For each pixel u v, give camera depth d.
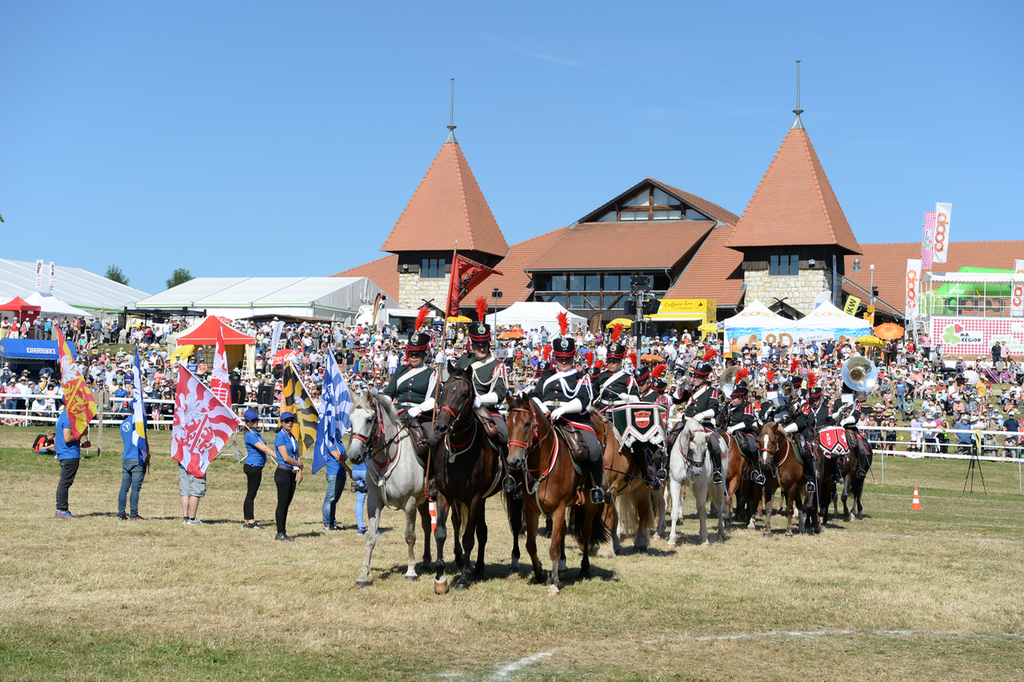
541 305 60.62
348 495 23.06
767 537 17.33
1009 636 10.30
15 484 21.94
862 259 90.75
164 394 37.94
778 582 12.83
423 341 12.87
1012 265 86.38
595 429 13.41
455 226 83.56
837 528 19.19
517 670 8.74
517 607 11.01
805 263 73.38
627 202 87.75
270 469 26.78
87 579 11.91
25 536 14.98
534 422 11.52
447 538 16.44
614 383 14.93
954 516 21.59
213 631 9.74
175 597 11.10
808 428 18.25
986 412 37.88
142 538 15.21
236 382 37.66
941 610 11.33
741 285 75.56
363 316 67.75
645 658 9.21
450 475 11.81
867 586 12.67
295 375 17.69
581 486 12.25
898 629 10.54
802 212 74.19
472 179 88.00
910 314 65.62
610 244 81.06
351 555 14.23
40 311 55.97
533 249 87.19
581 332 57.91
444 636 9.79
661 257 76.81
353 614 10.51
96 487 22.00
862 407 39.59
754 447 17.91
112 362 42.41
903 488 28.08
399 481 12.07
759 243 73.94
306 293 69.31
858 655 9.46
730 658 9.28
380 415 11.92
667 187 85.69
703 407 16.47
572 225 88.00
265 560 13.59
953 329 59.28
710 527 18.83
